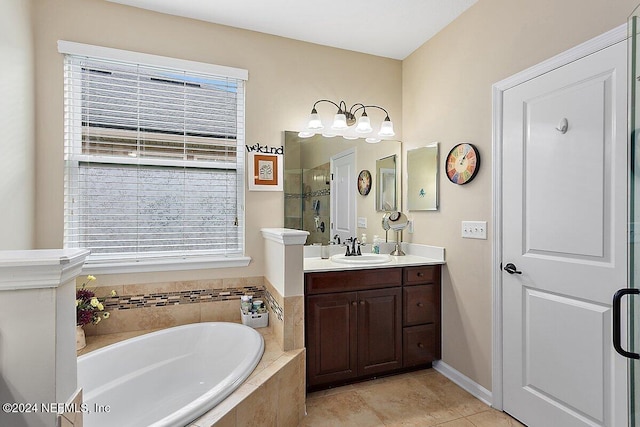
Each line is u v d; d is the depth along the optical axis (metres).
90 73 2.18
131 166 2.27
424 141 2.75
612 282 1.47
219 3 2.21
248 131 2.53
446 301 2.49
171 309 2.32
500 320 2.03
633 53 1.00
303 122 2.71
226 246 2.51
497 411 2.02
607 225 1.49
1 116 1.70
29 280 0.83
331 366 2.23
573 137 1.62
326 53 2.79
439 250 2.54
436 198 2.59
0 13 1.68
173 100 2.37
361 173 2.90
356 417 1.96
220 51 2.46
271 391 1.65
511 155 1.96
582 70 1.58
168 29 2.32
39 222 2.04
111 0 2.18
